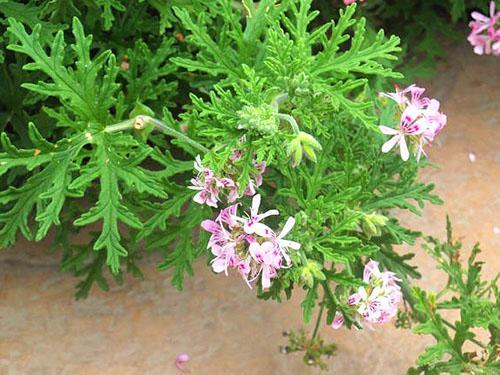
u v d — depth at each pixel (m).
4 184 0.39
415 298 0.34
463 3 0.49
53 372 0.38
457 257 0.38
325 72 0.36
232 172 0.30
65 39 0.38
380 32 0.32
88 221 0.30
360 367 0.39
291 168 0.33
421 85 0.51
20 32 0.30
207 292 0.41
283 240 0.29
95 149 0.32
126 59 0.40
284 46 0.32
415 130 0.31
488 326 0.35
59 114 0.31
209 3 0.37
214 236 0.30
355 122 0.37
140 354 0.39
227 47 0.34
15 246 0.42
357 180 0.34
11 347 0.39
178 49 0.39
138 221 0.31
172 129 0.31
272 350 0.40
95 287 0.41
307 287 0.34
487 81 0.52
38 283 0.41
